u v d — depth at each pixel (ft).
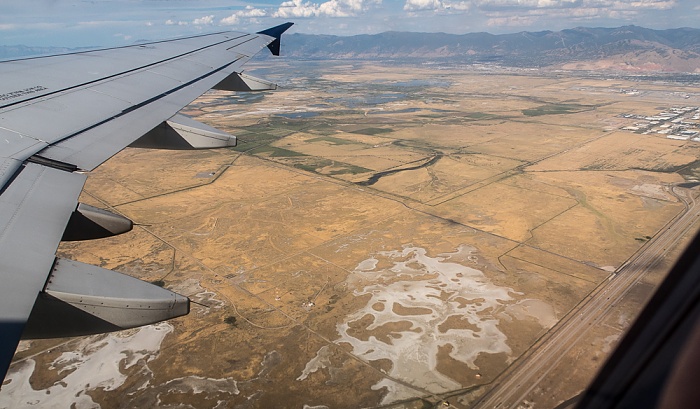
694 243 9.02
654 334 9.48
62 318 19.10
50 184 25.76
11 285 17.42
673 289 9.30
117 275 21.12
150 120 40.63
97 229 27.86
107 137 34.60
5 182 24.34
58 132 33.24
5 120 33.01
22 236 20.54
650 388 9.14
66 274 19.72
